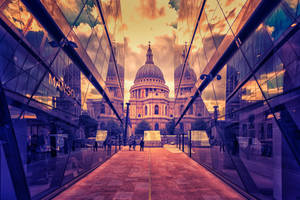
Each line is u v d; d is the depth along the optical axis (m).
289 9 3.14
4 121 3.25
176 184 6.57
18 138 4.42
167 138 32.91
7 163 3.34
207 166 9.59
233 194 5.45
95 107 11.91
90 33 9.10
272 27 3.79
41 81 5.09
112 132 19.33
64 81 6.92
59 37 5.80
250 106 5.45
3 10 3.27
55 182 5.90
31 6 4.18
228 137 7.49
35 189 5.20
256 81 4.75
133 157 14.55
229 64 7.07
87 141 10.10
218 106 8.74
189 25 15.30
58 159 6.57
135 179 7.32
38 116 5.20
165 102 92.31
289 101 3.47
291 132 3.55
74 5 6.74
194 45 13.35
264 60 4.22
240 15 5.23
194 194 5.47
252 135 5.91
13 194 3.43
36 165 5.65
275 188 4.47
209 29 9.00
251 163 6.62
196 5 11.76
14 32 3.61
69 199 5.01
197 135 13.50
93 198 5.11
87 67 9.09
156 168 9.71
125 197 5.21
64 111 7.05
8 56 3.46
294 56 3.20
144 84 103.06
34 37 4.44
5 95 3.23
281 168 4.27
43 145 5.79
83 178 7.49
